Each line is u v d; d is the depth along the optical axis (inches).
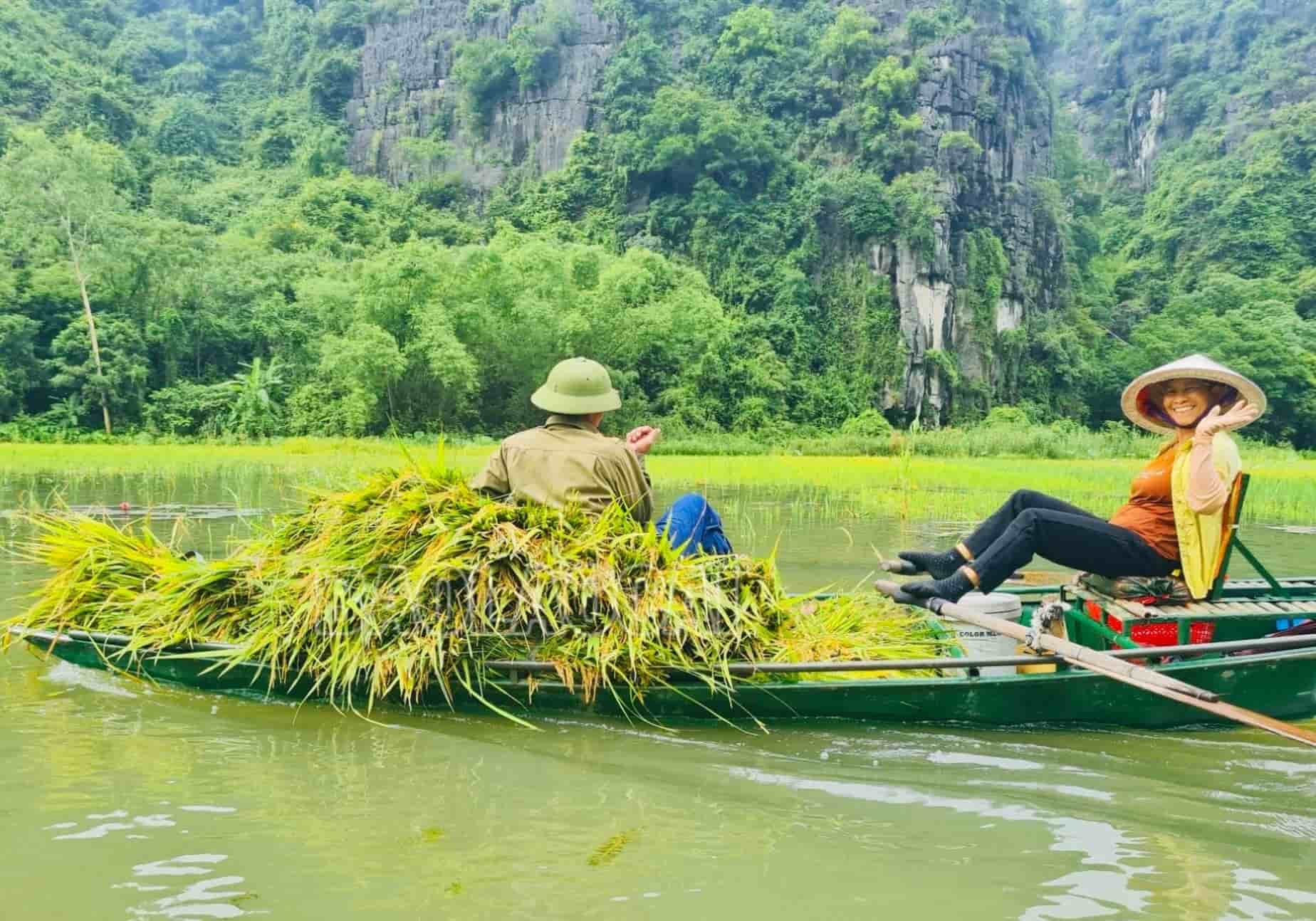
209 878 104.6
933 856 112.3
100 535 203.0
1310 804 129.0
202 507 500.7
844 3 2928.2
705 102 2751.0
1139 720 162.2
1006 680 157.9
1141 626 173.2
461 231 2800.2
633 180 2817.4
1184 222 3267.7
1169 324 2824.8
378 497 180.1
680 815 123.3
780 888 103.7
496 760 142.9
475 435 1934.1
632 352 2159.2
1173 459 169.8
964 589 167.6
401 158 3075.8
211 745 147.9
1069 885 105.0
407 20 3213.6
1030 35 3004.4
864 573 315.0
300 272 2153.1
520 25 2972.4
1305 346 2669.8
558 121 2950.3
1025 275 2704.2
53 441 1612.9
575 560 165.3
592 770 139.3
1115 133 4013.3
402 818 121.1
